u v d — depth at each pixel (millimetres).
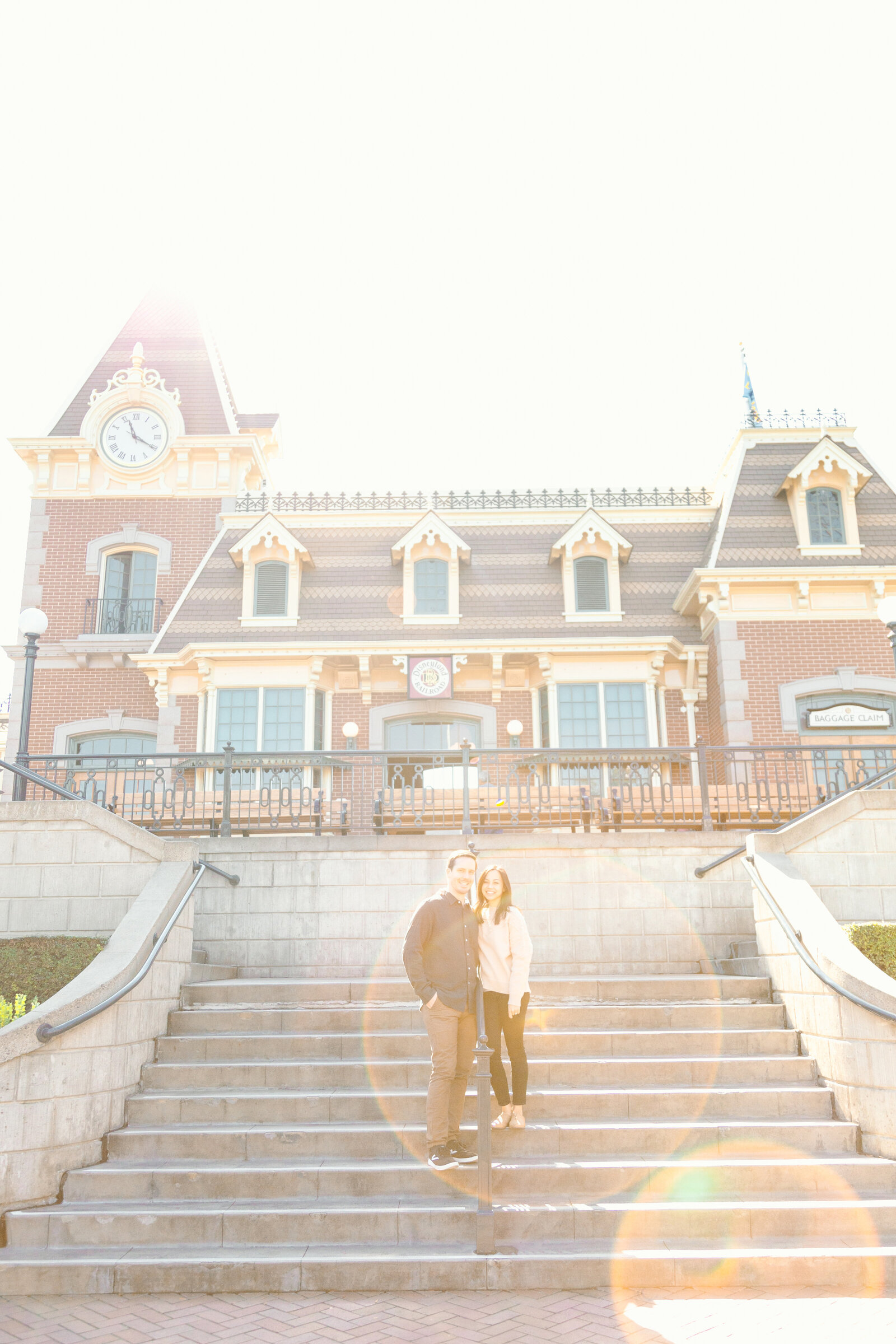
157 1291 4680
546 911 9469
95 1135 5715
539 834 9703
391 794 10773
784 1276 4707
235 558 18000
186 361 21188
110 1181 5375
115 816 8531
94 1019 5832
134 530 19500
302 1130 5754
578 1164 5430
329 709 17141
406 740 17156
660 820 10773
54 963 7520
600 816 10898
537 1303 4500
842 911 8250
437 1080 5395
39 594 19078
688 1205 5102
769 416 18922
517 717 17250
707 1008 7145
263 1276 4695
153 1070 6410
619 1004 7438
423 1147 5672
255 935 9445
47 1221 5043
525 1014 6059
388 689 17297
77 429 20328
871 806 8469
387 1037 6730
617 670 16906
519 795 10883
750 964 8148
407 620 17656
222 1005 7590
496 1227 5004
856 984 5871
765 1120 5969
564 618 17812
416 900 9492
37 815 8555
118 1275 4703
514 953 5852
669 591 18266
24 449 19734
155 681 17234
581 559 18359
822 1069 6336
